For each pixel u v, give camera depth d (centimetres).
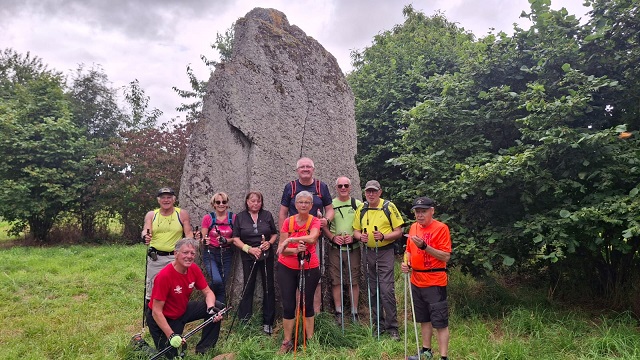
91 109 1764
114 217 1544
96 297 727
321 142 690
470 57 788
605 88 619
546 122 582
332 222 603
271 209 643
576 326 554
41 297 728
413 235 478
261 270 573
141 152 1484
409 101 1066
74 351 497
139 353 476
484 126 712
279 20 732
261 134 651
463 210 653
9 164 1377
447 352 482
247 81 660
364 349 495
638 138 593
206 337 492
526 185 591
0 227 1944
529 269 792
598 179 578
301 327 521
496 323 602
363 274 660
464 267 659
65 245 1420
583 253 659
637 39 616
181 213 591
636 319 575
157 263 567
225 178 650
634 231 480
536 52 662
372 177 1076
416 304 473
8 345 513
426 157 696
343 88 734
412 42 1270
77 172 1466
